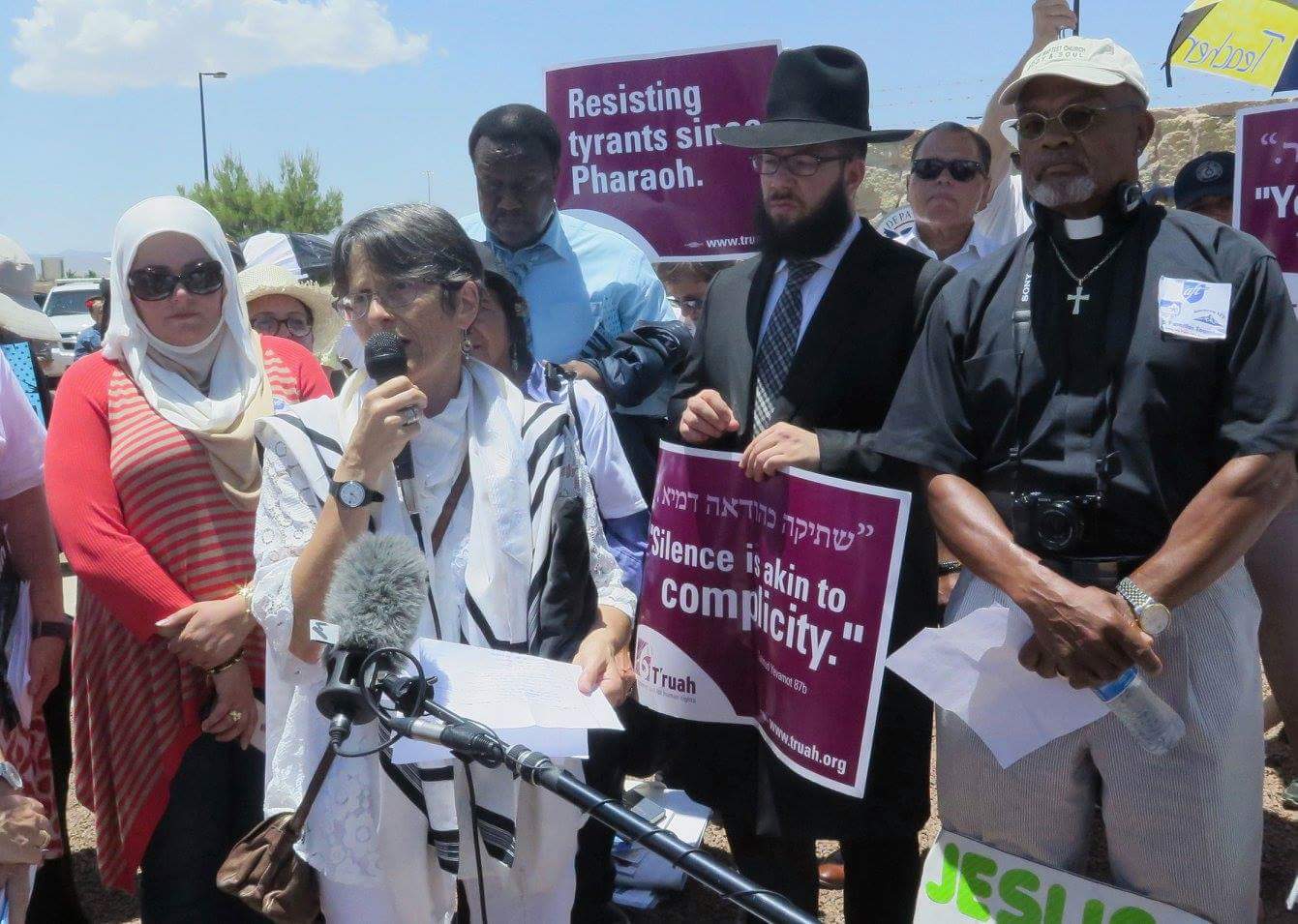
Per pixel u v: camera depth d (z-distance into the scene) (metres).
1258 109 5.02
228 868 2.43
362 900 2.41
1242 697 2.53
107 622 3.19
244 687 3.09
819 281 3.14
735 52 4.50
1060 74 2.51
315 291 5.00
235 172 38.81
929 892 2.80
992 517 2.60
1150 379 2.46
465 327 2.49
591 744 3.36
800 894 3.13
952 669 2.63
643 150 4.69
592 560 2.71
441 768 2.34
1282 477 2.40
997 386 2.64
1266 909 3.75
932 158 5.17
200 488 3.11
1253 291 2.43
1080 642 2.38
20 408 3.41
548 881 2.53
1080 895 2.63
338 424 2.48
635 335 4.15
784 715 2.94
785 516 2.94
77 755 3.33
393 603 2.06
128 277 3.17
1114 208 2.57
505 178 4.23
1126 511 2.48
